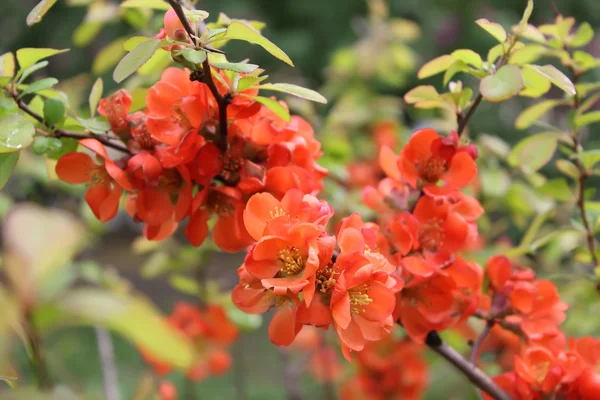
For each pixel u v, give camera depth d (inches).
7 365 21.9
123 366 72.0
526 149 32.6
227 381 70.5
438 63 29.0
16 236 21.4
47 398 22.0
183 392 63.8
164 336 21.6
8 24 98.5
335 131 52.3
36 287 21.4
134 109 29.3
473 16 92.7
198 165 27.0
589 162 32.6
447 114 48.1
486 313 29.6
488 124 86.0
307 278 24.6
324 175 28.6
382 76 60.0
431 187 28.4
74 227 21.7
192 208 27.2
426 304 28.4
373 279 25.2
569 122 32.9
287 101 45.4
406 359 44.1
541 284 29.5
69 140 28.5
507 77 27.0
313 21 99.5
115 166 27.1
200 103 26.7
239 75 27.0
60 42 95.9
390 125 56.4
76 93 41.0
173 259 43.8
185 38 26.3
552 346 29.3
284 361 53.2
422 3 94.0
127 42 26.3
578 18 94.3
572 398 27.7
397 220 28.2
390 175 29.4
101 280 37.3
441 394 48.1
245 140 27.5
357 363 45.3
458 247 28.5
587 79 76.2
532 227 34.0
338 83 59.5
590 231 32.7
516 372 28.2
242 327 38.2
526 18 28.3
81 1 40.4
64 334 75.4
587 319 38.7
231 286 60.8
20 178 45.5
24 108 27.7
